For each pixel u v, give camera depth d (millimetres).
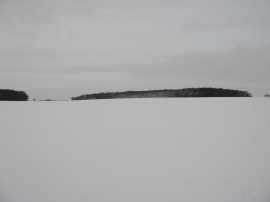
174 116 13992
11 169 7016
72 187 5895
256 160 6914
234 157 7199
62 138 9914
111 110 18203
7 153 8266
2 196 5645
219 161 6957
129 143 8875
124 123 12469
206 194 5410
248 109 15398
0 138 10133
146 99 28984
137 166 6824
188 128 10688
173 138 9227
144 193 5484
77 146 8797
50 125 12617
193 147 8133
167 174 6312
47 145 9039
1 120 14320
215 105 18516
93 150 8266
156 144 8625
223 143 8422
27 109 19812
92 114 16125
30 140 9758
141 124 12039
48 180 6312
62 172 6699
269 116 12711
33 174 6652
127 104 22812
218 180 5953
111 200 5395
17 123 13328
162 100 26875
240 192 5469
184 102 22641
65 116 15500
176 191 5590
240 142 8484
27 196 5680
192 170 6445
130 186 5859
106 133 10453
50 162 7305
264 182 5812
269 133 9445
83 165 7047
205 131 10047
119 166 6883
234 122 11562
